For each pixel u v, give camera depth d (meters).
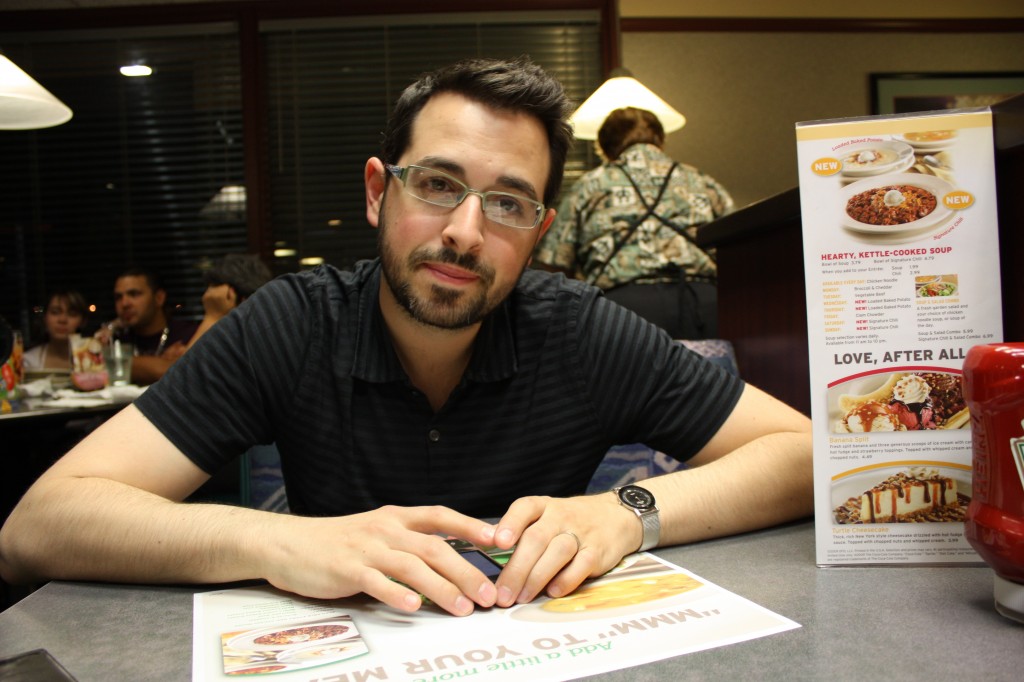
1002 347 0.53
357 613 0.59
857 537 0.67
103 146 4.04
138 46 4.01
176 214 4.03
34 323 4.02
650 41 3.88
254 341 0.99
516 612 0.58
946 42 3.94
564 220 2.46
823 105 3.91
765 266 1.32
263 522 0.69
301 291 1.06
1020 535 0.50
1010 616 0.52
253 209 3.92
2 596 1.39
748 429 0.99
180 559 0.67
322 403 1.00
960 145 0.66
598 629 0.53
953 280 0.66
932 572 0.64
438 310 0.88
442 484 1.00
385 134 0.98
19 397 1.83
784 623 0.53
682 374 1.05
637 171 2.36
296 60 3.97
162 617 0.59
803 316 1.19
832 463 0.67
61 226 4.07
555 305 1.08
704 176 2.48
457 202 0.86
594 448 1.08
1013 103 0.64
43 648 0.53
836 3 3.91
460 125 0.85
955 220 0.66
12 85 2.32
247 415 0.98
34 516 0.75
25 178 4.07
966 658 0.46
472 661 0.49
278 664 0.49
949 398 0.66
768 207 1.20
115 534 0.70
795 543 0.76
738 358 1.43
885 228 0.67
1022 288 0.71
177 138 4.01
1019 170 0.70
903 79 3.92
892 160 0.67
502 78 0.87
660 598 0.59
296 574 0.63
